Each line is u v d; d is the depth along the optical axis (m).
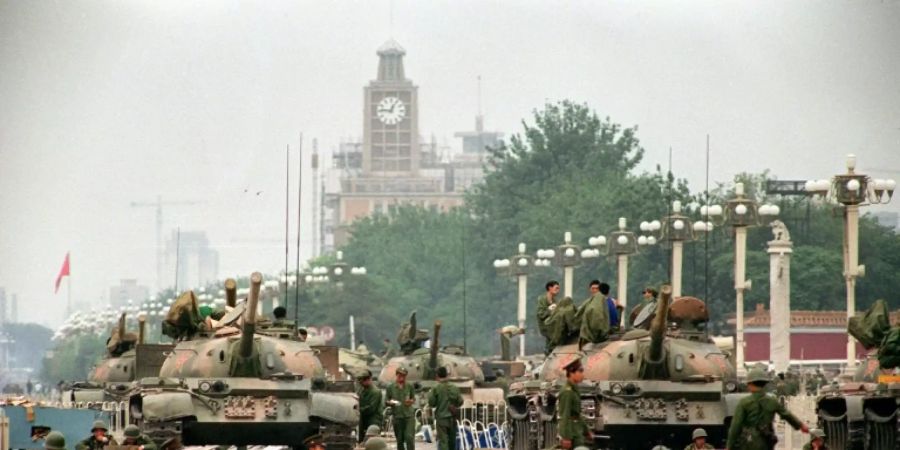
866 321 77.31
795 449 92.69
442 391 84.31
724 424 72.12
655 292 77.12
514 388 82.31
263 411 75.00
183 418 74.00
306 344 79.56
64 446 57.38
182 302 79.06
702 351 73.81
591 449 63.47
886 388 71.25
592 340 75.25
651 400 72.06
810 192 104.31
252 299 73.62
